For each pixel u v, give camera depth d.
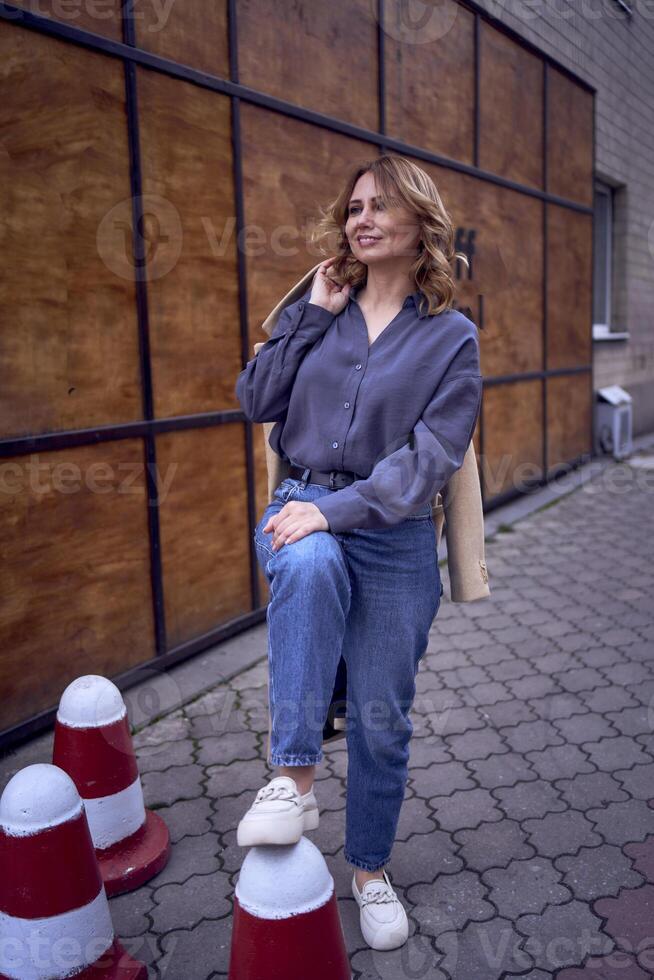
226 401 3.84
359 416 1.78
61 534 3.08
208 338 3.70
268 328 2.07
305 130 4.15
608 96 8.78
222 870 2.34
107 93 3.10
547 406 7.59
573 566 5.30
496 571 5.23
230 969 1.58
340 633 1.67
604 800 2.65
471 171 5.90
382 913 2.02
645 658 3.80
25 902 1.77
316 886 1.56
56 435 3.00
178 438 3.58
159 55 3.32
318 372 1.83
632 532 6.13
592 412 8.72
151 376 3.40
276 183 3.99
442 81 5.48
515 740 3.06
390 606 1.82
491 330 6.42
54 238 2.95
